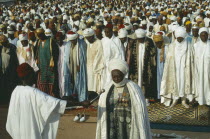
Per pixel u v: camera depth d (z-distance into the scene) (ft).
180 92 22.00
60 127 19.75
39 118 12.16
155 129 19.06
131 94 12.41
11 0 134.92
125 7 77.25
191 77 21.85
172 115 21.06
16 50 25.52
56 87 24.09
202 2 87.35
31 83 12.68
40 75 23.97
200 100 21.71
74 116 21.50
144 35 22.63
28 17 59.26
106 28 23.16
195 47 21.77
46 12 71.05
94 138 18.19
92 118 21.07
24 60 24.50
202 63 21.38
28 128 12.07
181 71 21.80
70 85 24.16
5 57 25.22
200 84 21.56
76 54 23.59
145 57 22.85
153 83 23.24
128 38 24.75
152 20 41.37
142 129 12.10
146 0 102.73
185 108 22.09
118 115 12.65
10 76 25.61
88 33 23.30
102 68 23.53
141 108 12.19
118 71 12.41
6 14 80.53
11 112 12.43
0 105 24.80
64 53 23.81
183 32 21.33
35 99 12.10
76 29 37.29
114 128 12.86
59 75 24.12
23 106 12.12
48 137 12.31
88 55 23.94
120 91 12.66
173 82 22.17
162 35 22.62
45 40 23.75
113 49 23.18
